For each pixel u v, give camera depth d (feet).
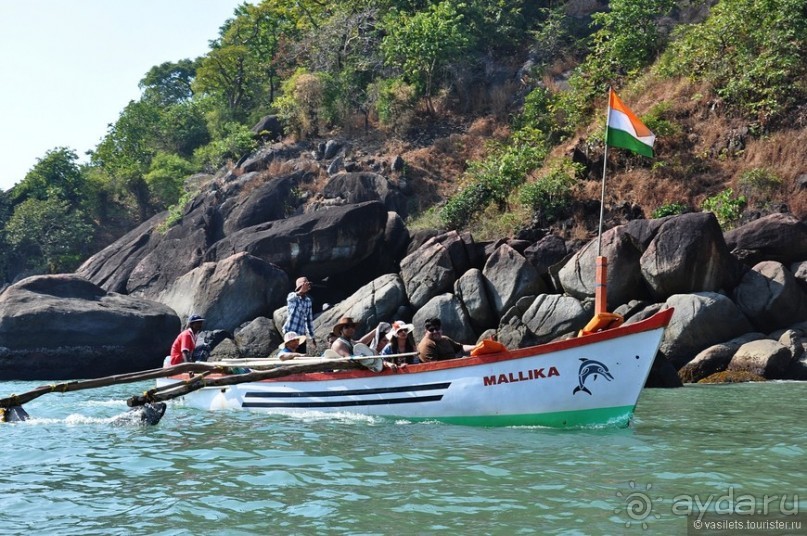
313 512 17.99
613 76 100.07
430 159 105.70
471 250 71.51
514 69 118.83
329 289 84.58
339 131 113.50
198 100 170.71
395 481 21.04
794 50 83.61
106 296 80.79
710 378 53.21
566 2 129.29
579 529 16.34
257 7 150.00
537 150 91.25
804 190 74.64
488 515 17.52
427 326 33.88
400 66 116.67
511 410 30.37
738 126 83.71
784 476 21.09
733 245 64.34
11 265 135.13
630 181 82.58
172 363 41.93
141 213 151.12
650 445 26.23
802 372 52.70
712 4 107.55
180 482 21.50
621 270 61.87
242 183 103.45
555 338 61.11
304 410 36.01
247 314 76.74
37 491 20.70
